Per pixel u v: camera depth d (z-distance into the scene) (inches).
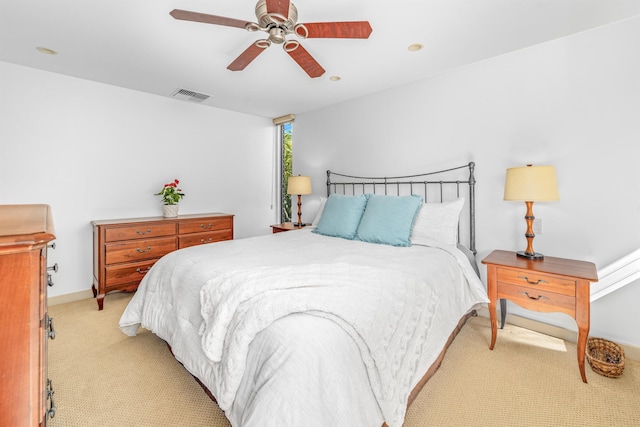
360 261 72.0
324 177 158.1
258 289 51.3
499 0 68.0
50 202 114.0
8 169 105.3
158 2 70.3
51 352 79.7
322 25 59.9
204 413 58.1
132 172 134.0
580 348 66.3
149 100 137.8
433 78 112.2
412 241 93.6
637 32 73.8
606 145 78.4
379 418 42.4
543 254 88.9
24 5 71.1
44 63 104.7
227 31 82.7
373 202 105.2
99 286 109.7
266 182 186.5
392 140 126.5
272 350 40.2
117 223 113.2
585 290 65.2
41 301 27.5
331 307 44.6
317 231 118.6
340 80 117.8
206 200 160.2
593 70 79.8
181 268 72.3
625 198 76.1
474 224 102.8
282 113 172.2
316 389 36.6
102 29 82.0
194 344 58.0
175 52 95.5
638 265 74.6
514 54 92.9
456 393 63.2
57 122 114.4
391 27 79.3
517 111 92.7
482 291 81.6
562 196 85.4
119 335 89.7
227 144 167.2
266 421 35.0
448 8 71.1
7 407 23.7
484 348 81.5
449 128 108.3
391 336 48.6
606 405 59.4
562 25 78.2
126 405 60.1
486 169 99.8
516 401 60.7
